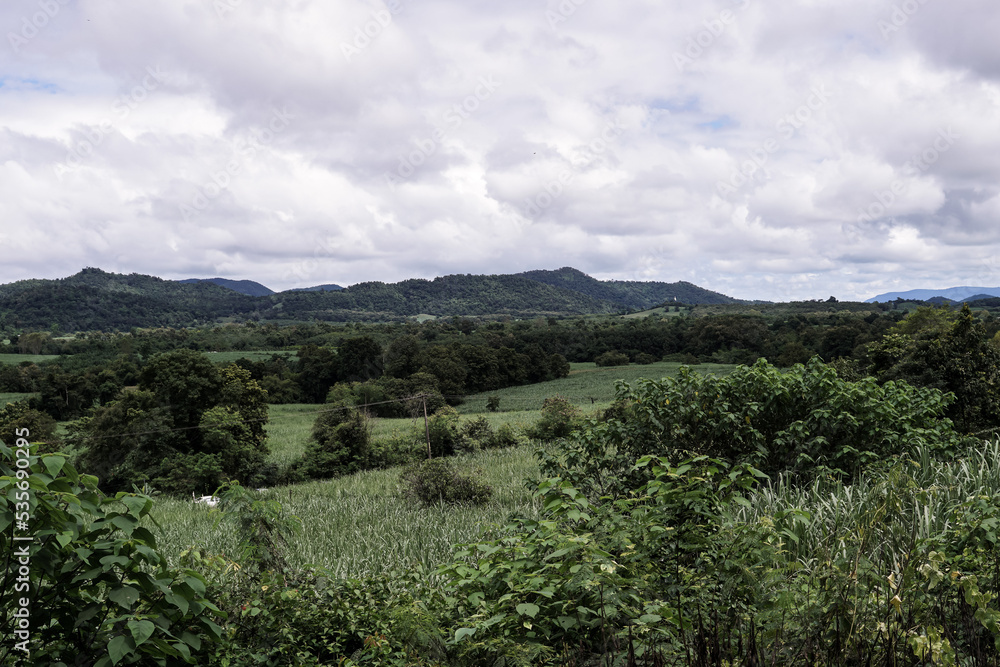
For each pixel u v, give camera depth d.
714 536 3.28
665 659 2.82
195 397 35.09
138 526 3.05
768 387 8.21
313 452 34.44
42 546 2.82
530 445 34.09
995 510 3.38
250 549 5.22
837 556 3.47
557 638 3.38
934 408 8.43
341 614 4.79
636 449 8.19
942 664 2.43
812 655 2.69
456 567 4.13
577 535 3.42
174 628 3.17
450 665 3.77
